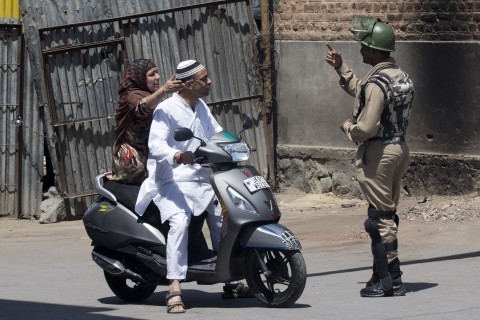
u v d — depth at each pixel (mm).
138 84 18984
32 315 18109
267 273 17734
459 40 32219
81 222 34062
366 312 17578
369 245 27078
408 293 19609
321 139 36125
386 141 18922
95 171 34594
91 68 34562
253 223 17781
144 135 19094
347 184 35375
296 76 36562
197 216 18609
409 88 18984
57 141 34219
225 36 36531
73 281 22703
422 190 33094
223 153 17938
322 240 28297
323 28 35719
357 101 19094
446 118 32531
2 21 34469
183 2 36000
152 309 18734
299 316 17281
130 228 18766
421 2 32969
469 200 30828
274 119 37281
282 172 37156
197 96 18578
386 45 19188
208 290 21172
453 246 25984
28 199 34812
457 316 16969
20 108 34594
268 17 36906
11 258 26812
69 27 34312
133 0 35312
